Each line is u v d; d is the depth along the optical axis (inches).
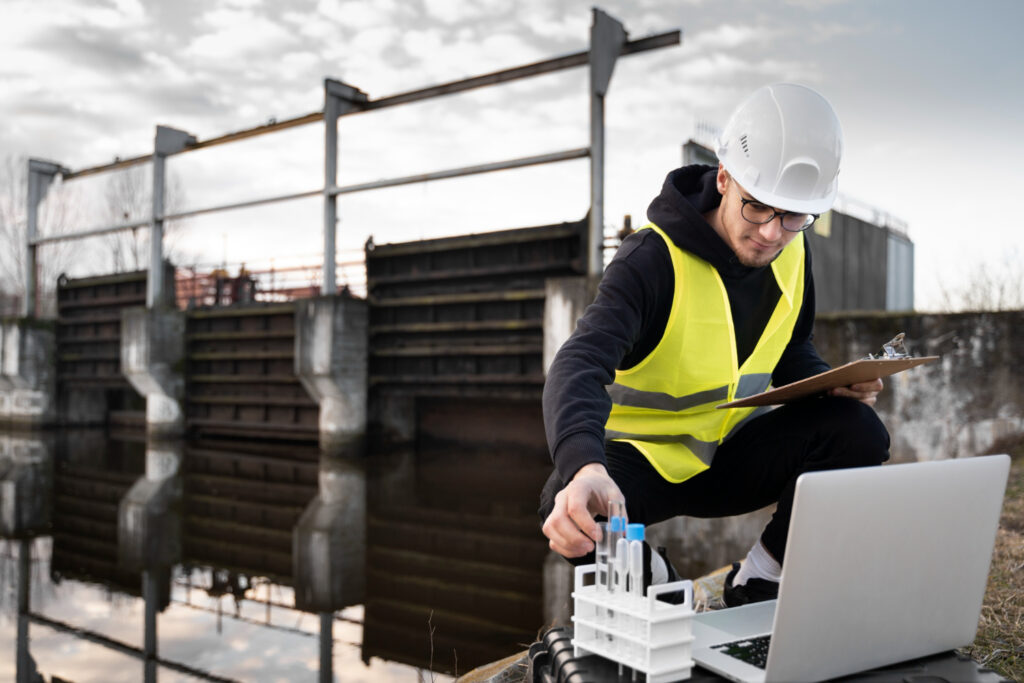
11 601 303.3
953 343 309.9
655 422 76.9
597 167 448.1
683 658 48.0
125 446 702.5
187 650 249.3
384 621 268.7
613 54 455.2
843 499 45.6
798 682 47.2
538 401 563.5
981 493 53.8
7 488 516.7
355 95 591.5
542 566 327.6
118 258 1235.9
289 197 606.2
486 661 223.9
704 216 72.5
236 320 687.7
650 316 70.0
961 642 55.7
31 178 855.1
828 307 532.4
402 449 621.9
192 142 713.6
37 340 832.9
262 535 390.3
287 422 658.2
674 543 288.7
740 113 69.8
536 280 510.9
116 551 373.1
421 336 569.0
